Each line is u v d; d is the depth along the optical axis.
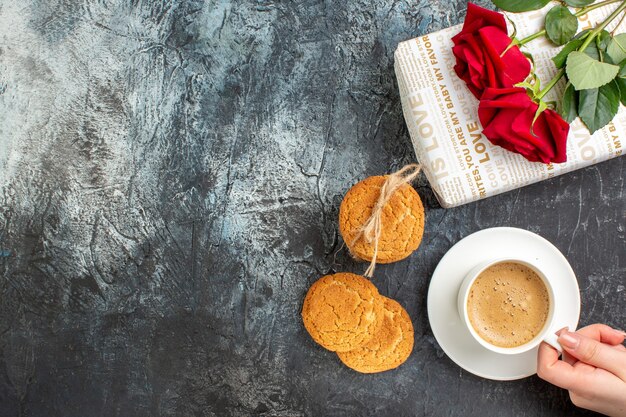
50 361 0.81
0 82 0.80
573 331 0.75
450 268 0.76
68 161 0.80
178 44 0.80
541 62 0.72
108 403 0.81
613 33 0.70
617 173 0.79
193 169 0.80
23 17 0.80
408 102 0.74
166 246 0.80
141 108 0.80
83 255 0.80
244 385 0.80
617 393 0.71
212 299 0.80
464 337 0.76
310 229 0.80
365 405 0.80
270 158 0.80
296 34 0.80
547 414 0.79
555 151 0.69
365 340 0.73
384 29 0.80
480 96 0.71
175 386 0.80
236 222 0.80
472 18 0.69
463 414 0.80
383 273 0.80
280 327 0.80
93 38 0.80
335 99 0.80
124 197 0.80
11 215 0.80
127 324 0.81
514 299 0.74
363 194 0.71
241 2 0.80
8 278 0.81
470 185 0.73
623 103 0.69
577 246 0.79
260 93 0.80
